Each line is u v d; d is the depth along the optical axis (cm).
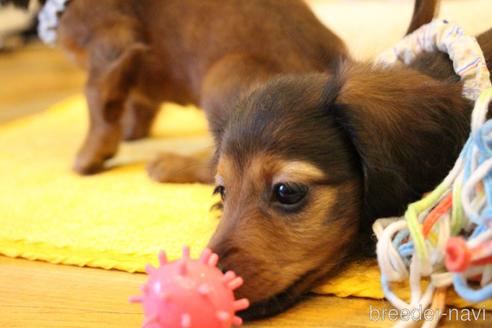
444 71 52
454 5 100
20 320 46
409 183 46
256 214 46
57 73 156
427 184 47
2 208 62
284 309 45
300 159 45
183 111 105
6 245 54
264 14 65
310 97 47
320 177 45
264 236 45
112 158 75
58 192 66
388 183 46
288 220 45
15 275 51
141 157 78
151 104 82
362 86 47
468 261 38
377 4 129
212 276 40
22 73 156
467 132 47
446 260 39
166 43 69
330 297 47
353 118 46
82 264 52
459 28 53
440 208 44
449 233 43
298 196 45
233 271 44
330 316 45
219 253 44
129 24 70
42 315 46
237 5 66
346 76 48
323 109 47
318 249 46
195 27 67
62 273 51
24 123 103
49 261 53
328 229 46
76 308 47
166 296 39
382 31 103
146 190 65
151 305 39
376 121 46
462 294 41
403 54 55
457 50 51
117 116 72
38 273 51
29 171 73
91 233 55
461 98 48
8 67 160
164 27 69
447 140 47
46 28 75
